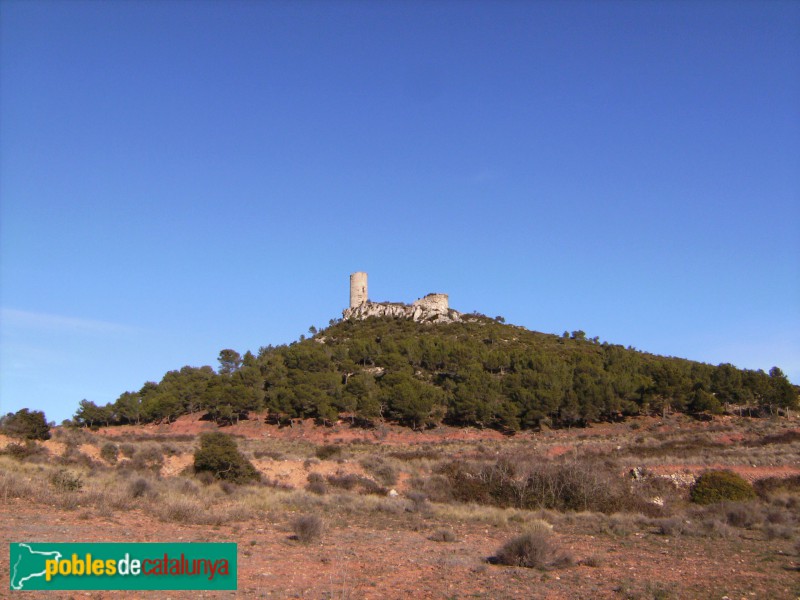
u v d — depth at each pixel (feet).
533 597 50.75
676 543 84.74
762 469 171.22
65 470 103.60
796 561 72.08
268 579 51.55
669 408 305.73
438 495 137.49
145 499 89.51
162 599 44.16
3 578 45.85
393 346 375.86
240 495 109.60
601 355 395.55
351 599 46.52
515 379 310.24
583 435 271.90
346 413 304.91
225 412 300.20
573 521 109.81
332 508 107.24
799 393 321.32
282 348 408.67
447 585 53.36
